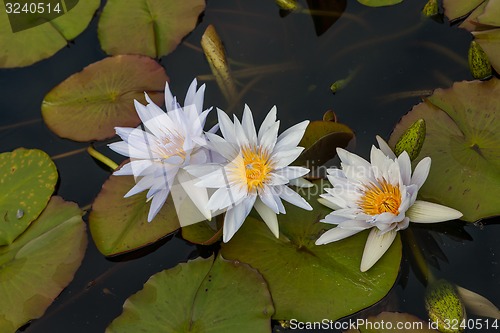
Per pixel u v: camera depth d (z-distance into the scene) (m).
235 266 1.71
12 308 1.74
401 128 1.93
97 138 2.11
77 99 2.21
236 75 2.30
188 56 2.37
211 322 1.63
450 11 2.24
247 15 2.48
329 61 2.29
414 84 2.15
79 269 1.88
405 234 1.82
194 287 1.70
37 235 1.90
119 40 2.37
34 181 2.02
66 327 1.76
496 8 2.06
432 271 1.73
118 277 1.85
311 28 2.41
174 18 2.38
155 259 1.87
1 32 2.40
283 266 1.71
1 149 2.20
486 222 1.79
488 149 1.83
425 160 1.69
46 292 1.77
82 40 2.48
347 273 1.67
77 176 2.11
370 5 2.38
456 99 1.96
